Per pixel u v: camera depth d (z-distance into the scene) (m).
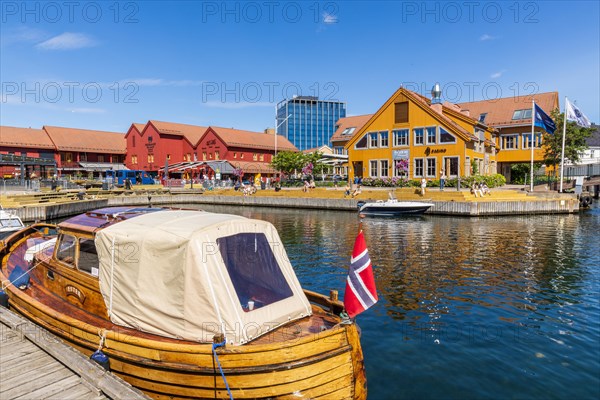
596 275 13.50
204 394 5.46
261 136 72.38
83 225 7.63
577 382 6.92
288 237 22.02
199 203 49.12
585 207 36.47
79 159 65.00
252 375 5.30
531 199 34.28
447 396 6.53
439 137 40.41
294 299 6.78
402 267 14.70
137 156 70.31
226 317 5.73
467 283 12.62
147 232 6.39
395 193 36.78
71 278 7.65
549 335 8.80
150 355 5.67
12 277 9.16
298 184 49.25
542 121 37.16
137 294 6.32
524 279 13.05
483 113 51.75
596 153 62.91
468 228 24.86
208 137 66.75
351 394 5.80
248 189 47.00
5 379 5.48
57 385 5.34
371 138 45.44
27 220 27.70
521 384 6.87
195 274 5.86
